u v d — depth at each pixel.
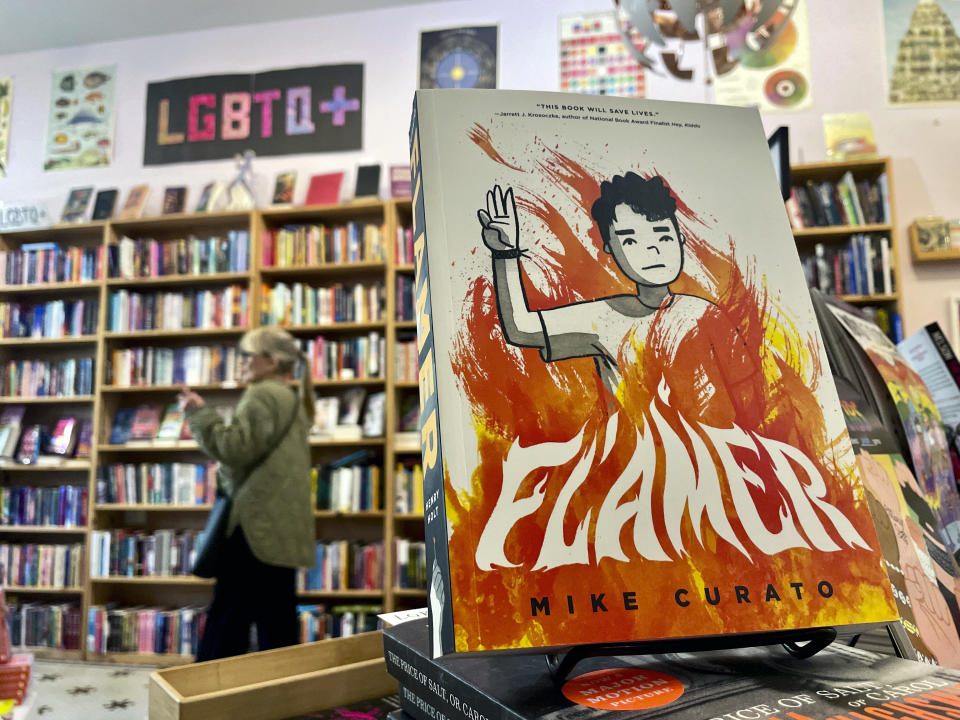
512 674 0.44
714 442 0.46
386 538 3.54
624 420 0.45
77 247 4.33
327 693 0.69
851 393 0.70
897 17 3.85
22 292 4.32
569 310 0.47
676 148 0.54
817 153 3.77
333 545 3.60
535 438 0.43
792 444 0.47
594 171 0.51
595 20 4.09
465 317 0.45
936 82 3.77
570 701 0.39
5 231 4.28
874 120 3.78
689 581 0.42
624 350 0.46
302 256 3.96
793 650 0.46
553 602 0.39
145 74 4.53
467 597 0.38
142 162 4.43
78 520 3.87
